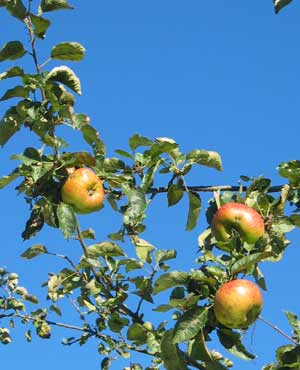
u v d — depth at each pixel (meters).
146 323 5.34
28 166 4.96
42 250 5.70
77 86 5.09
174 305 4.36
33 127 4.98
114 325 5.60
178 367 4.47
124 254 5.48
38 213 5.20
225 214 5.03
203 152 5.41
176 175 5.43
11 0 4.89
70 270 5.88
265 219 5.15
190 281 4.51
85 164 5.19
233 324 4.42
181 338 4.25
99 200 5.15
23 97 4.97
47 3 5.05
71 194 5.07
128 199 5.10
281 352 4.71
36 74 4.90
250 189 5.33
